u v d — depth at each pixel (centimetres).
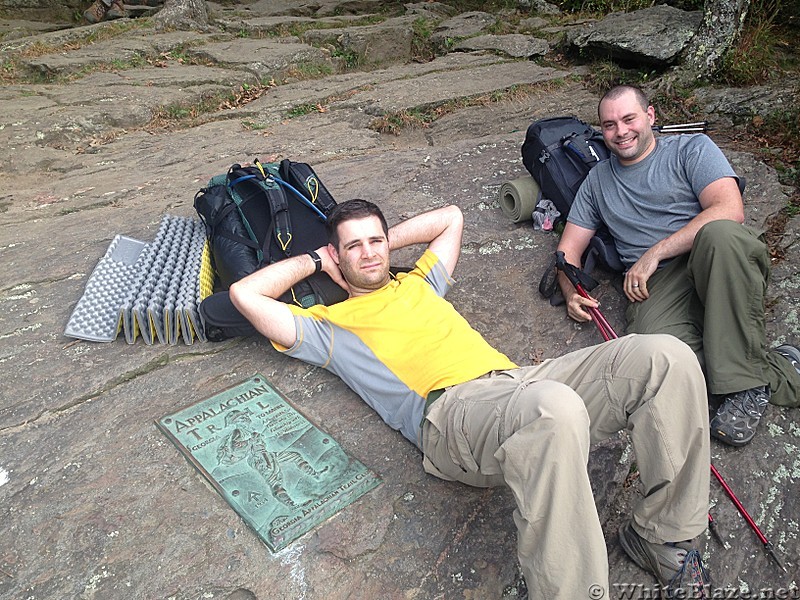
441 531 229
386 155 537
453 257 315
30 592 207
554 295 351
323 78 770
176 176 514
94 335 314
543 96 721
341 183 482
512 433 197
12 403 279
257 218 335
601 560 181
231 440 260
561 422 182
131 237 395
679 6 880
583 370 221
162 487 241
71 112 612
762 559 236
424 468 243
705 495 206
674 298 311
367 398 270
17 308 342
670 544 214
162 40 802
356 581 213
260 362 304
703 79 684
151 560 216
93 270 366
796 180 484
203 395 285
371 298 275
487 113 669
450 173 496
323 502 235
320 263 292
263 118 656
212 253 353
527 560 190
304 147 572
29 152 552
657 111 657
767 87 639
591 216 364
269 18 929
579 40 792
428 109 675
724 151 504
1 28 949
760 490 257
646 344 206
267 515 230
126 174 521
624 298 356
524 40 860
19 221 443
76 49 774
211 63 768
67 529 226
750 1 700
